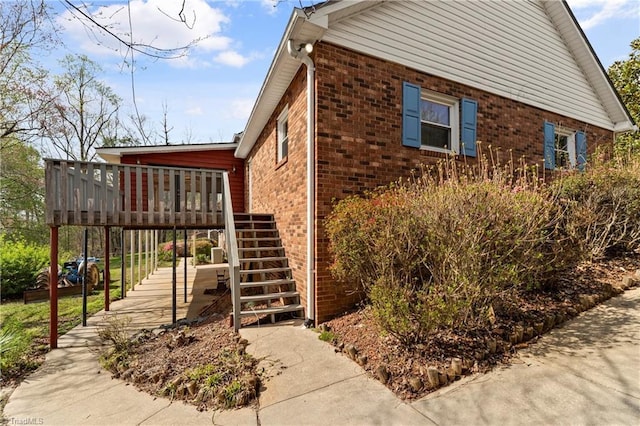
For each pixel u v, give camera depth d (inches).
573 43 329.7
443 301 125.7
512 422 91.4
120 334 195.6
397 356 130.1
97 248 943.0
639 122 461.4
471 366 121.1
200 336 189.5
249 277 292.0
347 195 201.9
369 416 99.9
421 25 236.8
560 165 311.0
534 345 132.8
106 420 111.9
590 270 200.5
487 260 133.5
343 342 152.6
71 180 218.8
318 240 191.8
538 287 165.6
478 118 263.1
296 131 228.7
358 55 209.8
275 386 121.3
